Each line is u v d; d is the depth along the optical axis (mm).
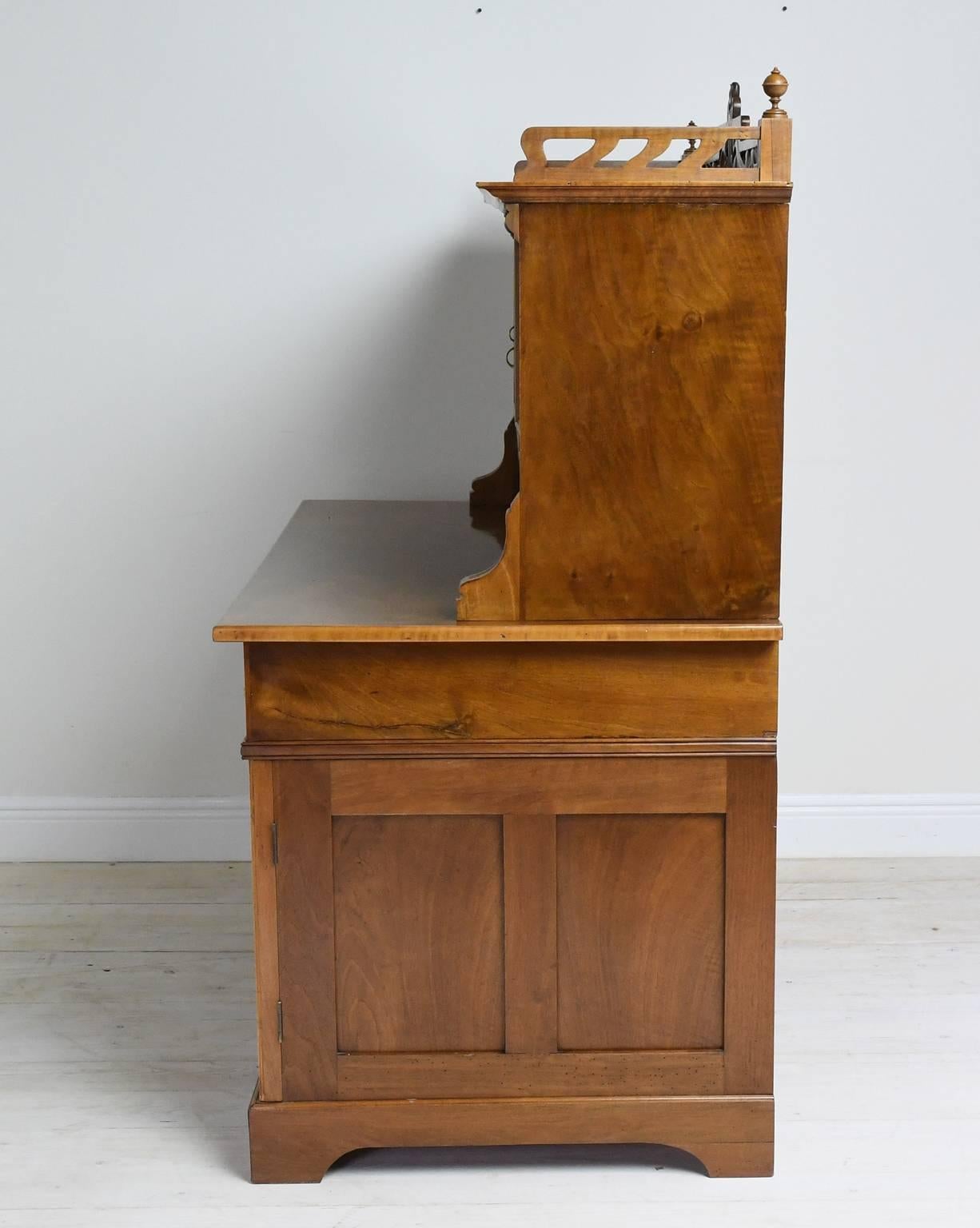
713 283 1883
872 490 3113
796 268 3014
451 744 2006
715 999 2090
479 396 3094
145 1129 2258
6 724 3230
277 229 3008
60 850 3270
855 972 2730
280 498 3141
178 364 3070
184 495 3137
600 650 1982
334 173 2984
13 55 2926
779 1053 2451
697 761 2014
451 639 1941
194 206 2996
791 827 3260
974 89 2941
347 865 2049
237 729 3240
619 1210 2053
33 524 3141
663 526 1952
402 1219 2033
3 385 3070
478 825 2041
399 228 3010
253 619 1999
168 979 2734
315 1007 2082
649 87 2951
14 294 3027
